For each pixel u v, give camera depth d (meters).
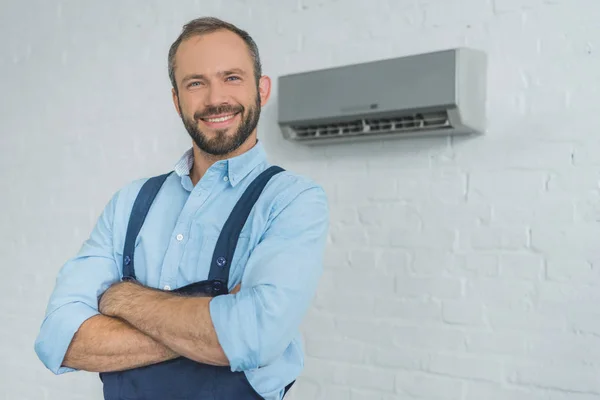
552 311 1.86
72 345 1.15
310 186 1.21
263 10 2.41
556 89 1.88
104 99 2.80
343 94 2.04
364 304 2.17
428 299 2.06
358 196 2.20
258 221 1.17
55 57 2.96
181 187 1.30
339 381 2.21
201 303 1.08
